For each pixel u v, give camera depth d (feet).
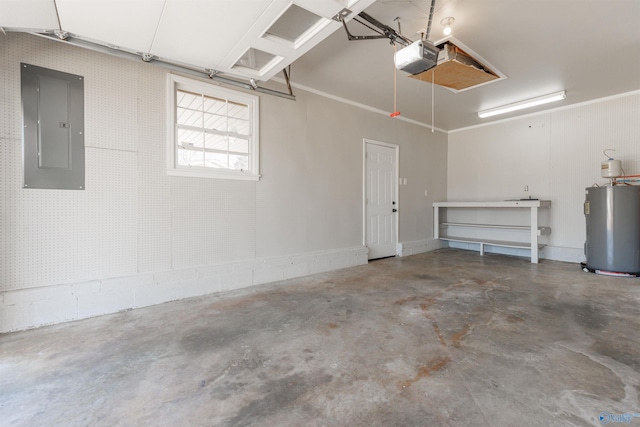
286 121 14.14
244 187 12.82
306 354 7.06
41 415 5.03
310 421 4.89
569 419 4.86
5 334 8.11
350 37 8.80
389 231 19.40
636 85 14.78
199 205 11.66
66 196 9.09
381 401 5.37
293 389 5.74
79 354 7.06
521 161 19.92
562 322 8.77
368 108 17.90
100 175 9.62
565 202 18.08
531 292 11.75
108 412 5.10
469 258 19.13
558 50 11.37
